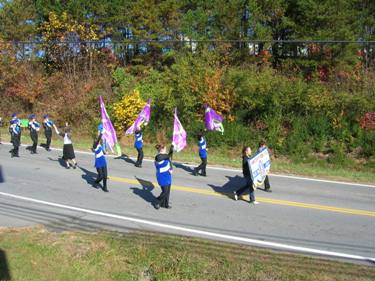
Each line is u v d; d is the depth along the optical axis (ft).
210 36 110.93
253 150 77.82
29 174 55.47
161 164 41.06
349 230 36.55
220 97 81.97
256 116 82.28
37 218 37.99
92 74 111.24
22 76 111.04
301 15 99.86
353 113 75.97
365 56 104.17
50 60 120.88
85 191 47.57
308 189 50.98
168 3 112.06
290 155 75.15
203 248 31.17
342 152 71.82
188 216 39.37
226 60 104.22
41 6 127.34
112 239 32.65
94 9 118.73
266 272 27.14
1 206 41.37
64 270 27.50
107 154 70.74
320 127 76.02
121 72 99.40
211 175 56.75
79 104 97.25
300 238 34.40
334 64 97.09
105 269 27.99
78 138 90.22
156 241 32.40
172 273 27.37
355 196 48.29
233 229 36.14
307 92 79.36
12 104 109.50
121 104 86.84
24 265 27.78
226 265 28.12
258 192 48.70
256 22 104.53
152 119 86.89
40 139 86.12
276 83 81.66
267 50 104.88
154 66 118.83
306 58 100.42
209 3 113.80
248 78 83.25
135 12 113.19
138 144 60.90
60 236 33.27
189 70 87.30
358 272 27.63
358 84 84.28
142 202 43.70
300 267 28.12
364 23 106.42
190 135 82.07
